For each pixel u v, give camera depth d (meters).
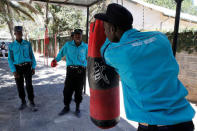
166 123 1.05
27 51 3.69
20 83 3.81
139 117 1.11
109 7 1.24
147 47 1.10
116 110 1.58
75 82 3.64
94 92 1.56
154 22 11.73
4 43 17.08
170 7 20.20
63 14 16.56
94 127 3.11
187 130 1.10
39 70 9.73
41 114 3.61
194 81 4.80
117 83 1.56
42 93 5.15
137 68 1.08
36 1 4.98
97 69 1.51
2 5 13.23
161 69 1.09
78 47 3.51
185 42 4.91
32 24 26.17
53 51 17.77
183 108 1.11
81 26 17.28
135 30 1.22
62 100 4.55
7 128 2.97
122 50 1.11
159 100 1.06
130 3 12.74
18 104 4.16
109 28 1.24
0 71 9.02
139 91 1.10
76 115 3.59
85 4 5.12
